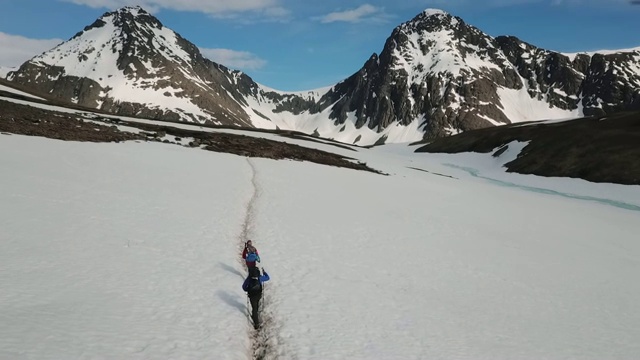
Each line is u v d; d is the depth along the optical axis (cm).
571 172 9300
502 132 14700
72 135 5369
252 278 1689
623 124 10594
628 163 8669
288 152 8044
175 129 8956
